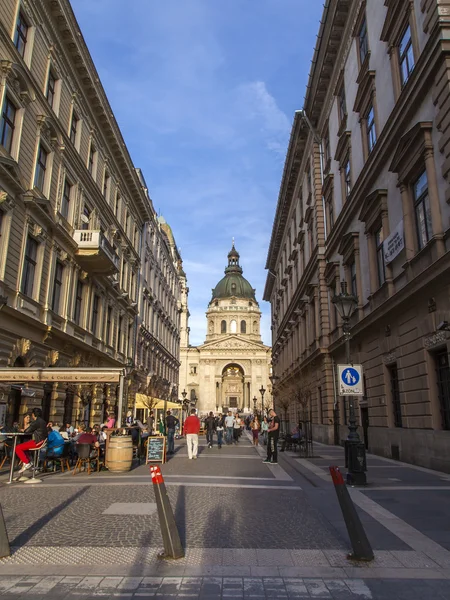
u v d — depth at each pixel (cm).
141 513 763
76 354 2258
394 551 559
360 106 2030
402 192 1522
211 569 505
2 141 1564
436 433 1299
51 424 1658
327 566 514
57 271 2088
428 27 1315
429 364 1356
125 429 1508
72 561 530
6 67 1538
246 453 2045
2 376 1401
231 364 10712
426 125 1315
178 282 6281
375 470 1305
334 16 2283
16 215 1644
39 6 1806
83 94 2319
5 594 440
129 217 3419
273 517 738
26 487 1034
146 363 4050
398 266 1586
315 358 2867
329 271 2605
